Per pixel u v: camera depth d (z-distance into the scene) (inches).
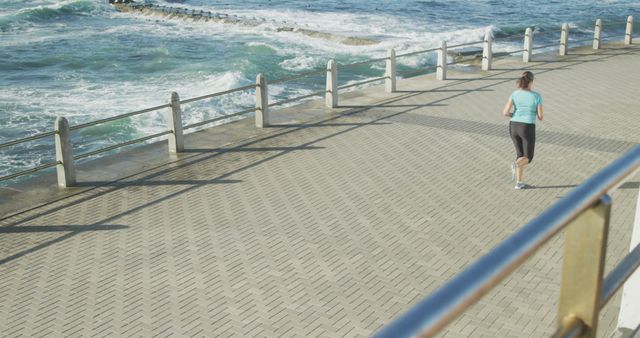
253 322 270.5
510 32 1695.4
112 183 439.5
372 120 597.3
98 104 942.4
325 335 261.0
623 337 144.3
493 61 904.3
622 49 1003.9
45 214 388.2
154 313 278.2
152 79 1141.7
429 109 637.3
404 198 409.4
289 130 566.6
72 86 1086.4
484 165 473.1
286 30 1694.1
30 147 756.6
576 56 940.0
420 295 292.7
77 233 361.7
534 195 416.5
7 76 1181.1
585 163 479.8
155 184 438.0
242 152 506.6
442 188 427.2
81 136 789.9
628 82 755.4
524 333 259.6
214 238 353.4
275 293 294.4
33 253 338.0
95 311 280.5
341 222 372.8
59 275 313.9
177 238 353.7
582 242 60.3
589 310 60.8
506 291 292.4
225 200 408.5
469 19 2054.6
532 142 422.3
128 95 1003.3
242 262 324.8
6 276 313.3
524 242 50.8
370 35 1609.3
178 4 2373.3
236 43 1535.4
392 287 299.7
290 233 358.3
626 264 73.2
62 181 431.2
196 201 407.2
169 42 1551.4
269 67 1259.2
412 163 478.0
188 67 1241.4
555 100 670.5
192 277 309.9
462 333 259.3
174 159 490.3
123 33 1712.6
